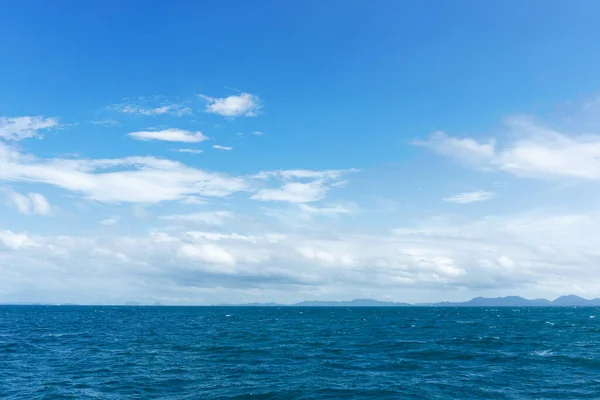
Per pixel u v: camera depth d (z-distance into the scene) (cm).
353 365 3906
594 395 2736
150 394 2808
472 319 14088
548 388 2928
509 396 2717
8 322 11581
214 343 5825
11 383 3164
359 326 9894
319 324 10888
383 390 2864
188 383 3130
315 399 2641
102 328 9169
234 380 3225
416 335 7081
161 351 4953
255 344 5675
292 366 3862
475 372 3512
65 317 15662
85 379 3294
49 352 4894
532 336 6725
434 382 3122
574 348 5044
